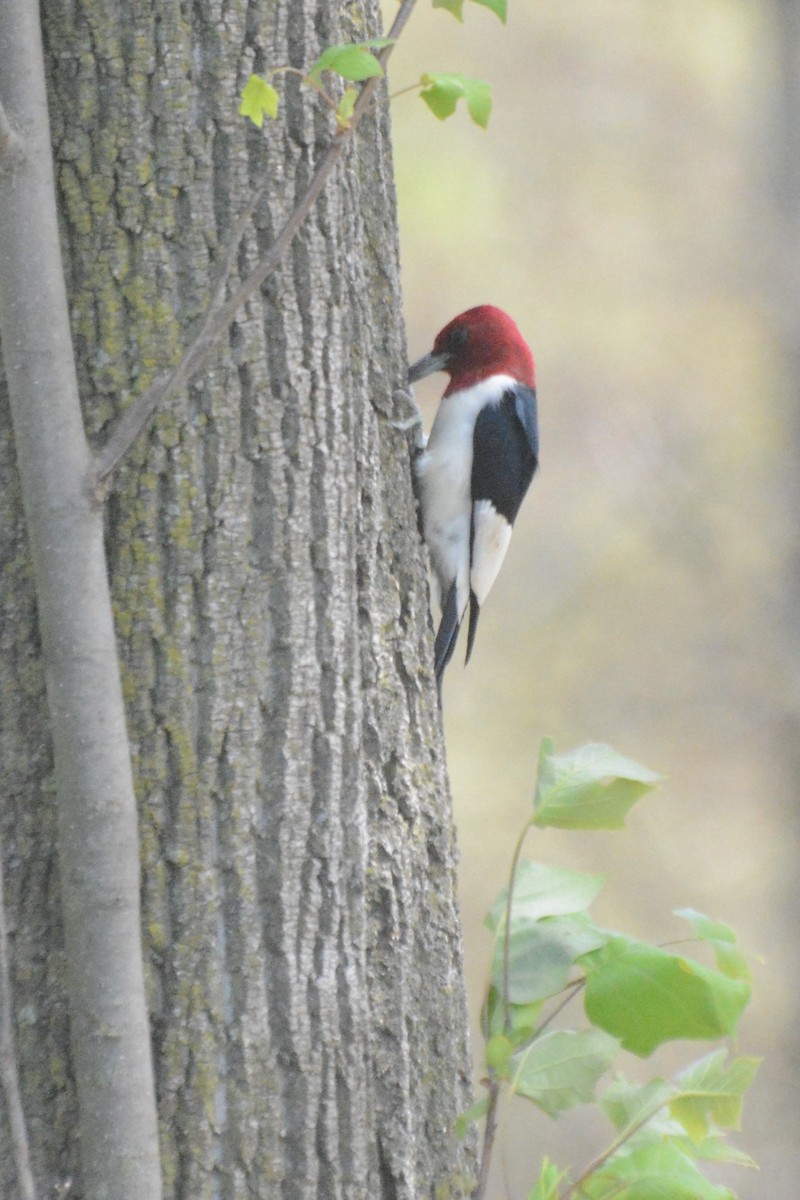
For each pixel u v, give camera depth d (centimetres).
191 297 546
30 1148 537
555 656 2306
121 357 543
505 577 2338
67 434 484
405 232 2369
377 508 622
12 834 543
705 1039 529
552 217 2388
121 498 541
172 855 538
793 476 1880
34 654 543
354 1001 567
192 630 544
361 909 575
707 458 2312
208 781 543
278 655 555
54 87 542
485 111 525
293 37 564
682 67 2394
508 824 2244
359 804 577
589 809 564
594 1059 544
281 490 557
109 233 542
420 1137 604
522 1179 1797
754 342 2294
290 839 553
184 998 536
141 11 541
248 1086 541
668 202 2381
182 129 545
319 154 571
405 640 645
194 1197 533
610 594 2317
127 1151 493
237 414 550
